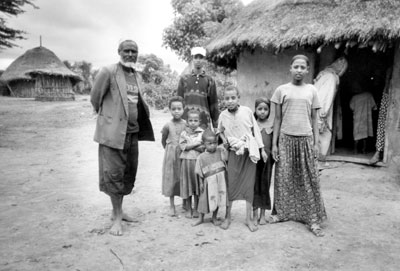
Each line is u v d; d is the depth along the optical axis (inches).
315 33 222.4
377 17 208.7
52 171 247.4
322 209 146.7
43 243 133.9
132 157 150.5
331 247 130.9
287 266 117.3
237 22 302.8
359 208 171.6
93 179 227.3
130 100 143.0
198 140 155.6
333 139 265.7
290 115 143.0
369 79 332.8
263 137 150.6
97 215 163.5
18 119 603.2
